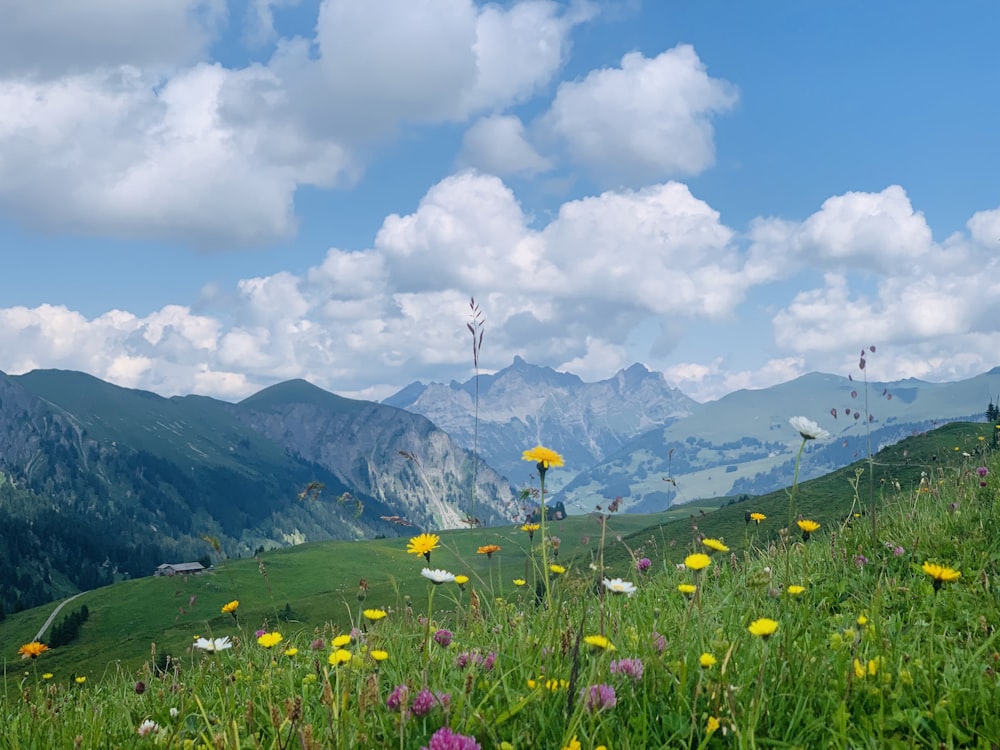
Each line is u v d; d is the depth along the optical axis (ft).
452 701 12.35
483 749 11.10
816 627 16.26
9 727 16.46
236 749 11.82
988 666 13.75
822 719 11.62
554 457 14.97
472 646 16.26
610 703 11.22
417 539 14.26
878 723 11.47
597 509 15.57
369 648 14.14
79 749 14.21
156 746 14.03
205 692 18.11
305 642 20.52
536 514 16.69
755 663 13.46
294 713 11.48
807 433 15.93
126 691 19.94
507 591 18.13
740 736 10.43
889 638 15.46
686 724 11.77
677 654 14.26
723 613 17.81
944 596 19.60
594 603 15.34
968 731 11.85
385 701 13.15
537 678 12.51
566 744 10.25
